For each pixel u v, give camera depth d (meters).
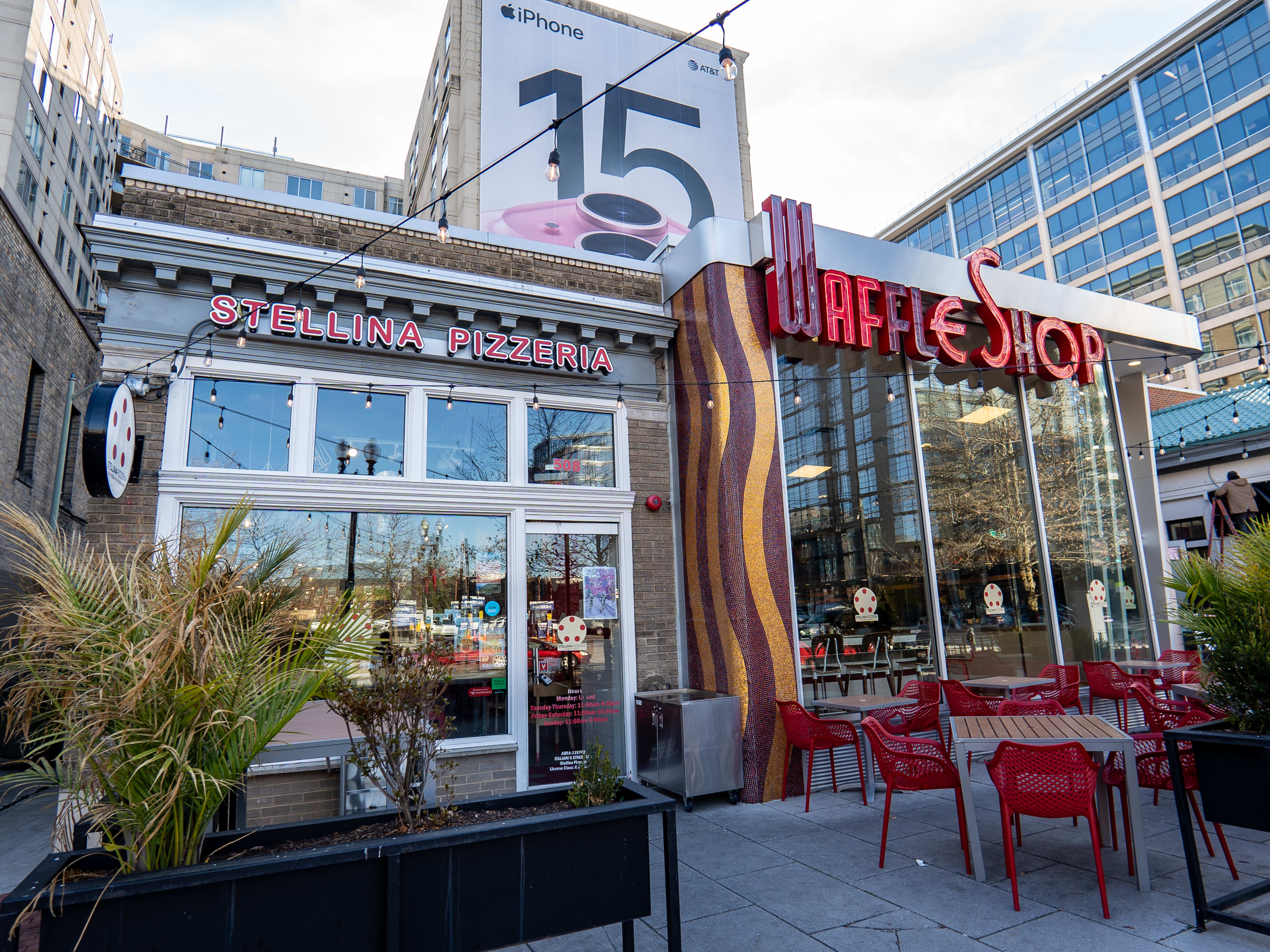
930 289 8.66
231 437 6.29
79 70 38.50
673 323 8.07
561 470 7.58
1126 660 10.11
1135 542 10.70
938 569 8.65
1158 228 43.09
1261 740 3.77
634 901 3.27
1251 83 38.94
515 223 28.83
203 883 2.56
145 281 6.09
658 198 31.39
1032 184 51.03
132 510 5.79
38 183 33.56
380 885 2.81
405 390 6.95
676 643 7.70
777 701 6.75
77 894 2.46
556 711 7.09
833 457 8.09
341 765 5.08
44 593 3.05
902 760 5.09
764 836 5.71
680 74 33.38
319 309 6.67
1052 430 10.12
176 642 2.77
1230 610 4.52
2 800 7.51
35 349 10.97
